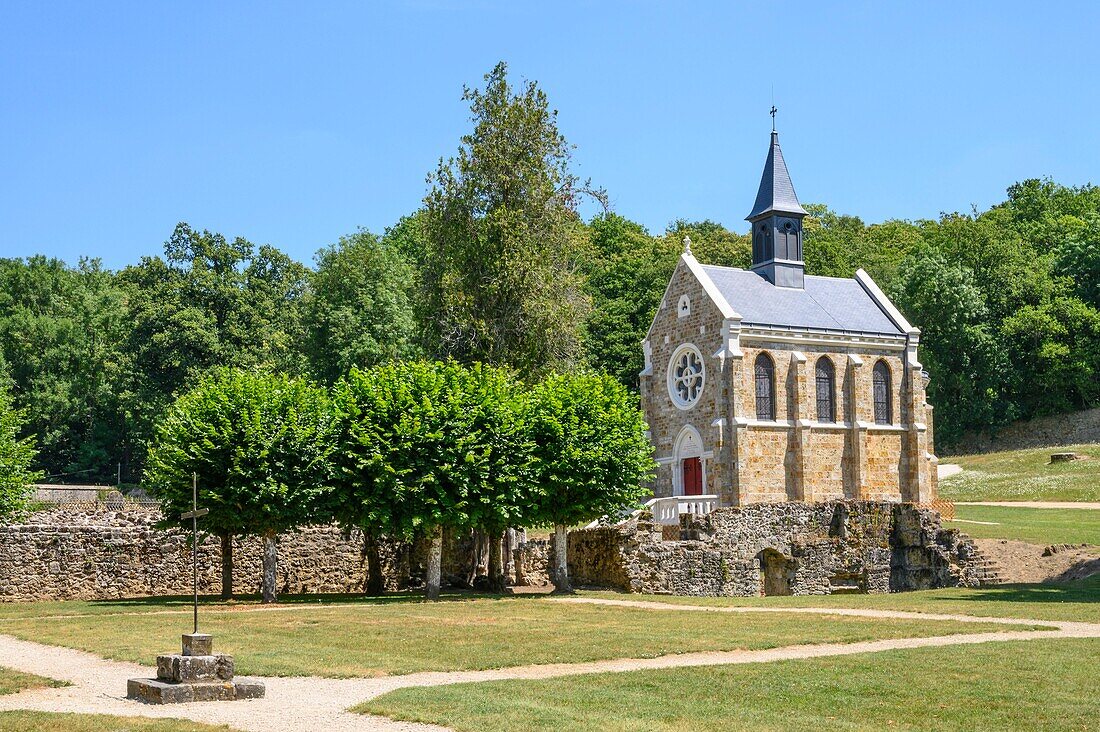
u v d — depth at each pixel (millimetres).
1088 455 102250
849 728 19906
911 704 21922
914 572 63344
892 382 74875
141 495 96438
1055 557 62125
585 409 55531
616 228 137250
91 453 120688
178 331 102812
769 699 22594
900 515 64312
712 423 70062
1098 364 119938
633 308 114625
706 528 59781
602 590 56562
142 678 24281
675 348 74375
